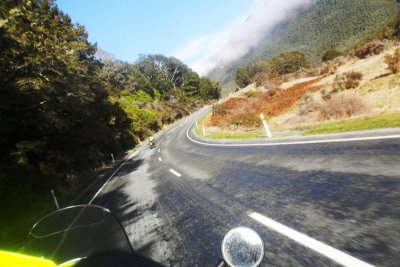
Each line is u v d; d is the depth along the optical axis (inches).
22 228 291.4
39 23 455.5
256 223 135.0
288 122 593.6
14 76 407.2
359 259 84.9
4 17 360.8
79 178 641.6
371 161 171.8
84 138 774.5
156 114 2303.2
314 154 235.6
